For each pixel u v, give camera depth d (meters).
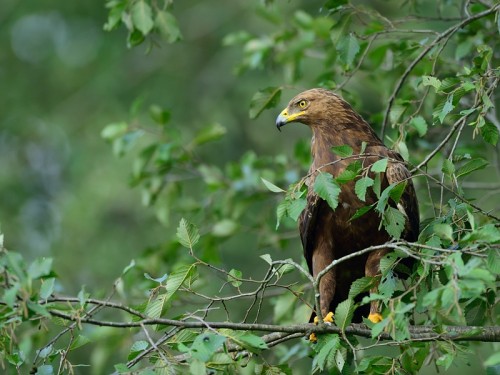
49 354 8.84
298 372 11.62
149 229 21.39
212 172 14.63
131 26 11.59
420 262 8.45
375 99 19.34
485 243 7.80
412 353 8.64
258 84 22.78
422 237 9.15
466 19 10.55
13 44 26.25
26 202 23.69
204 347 7.86
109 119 23.73
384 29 11.84
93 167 23.09
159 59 24.67
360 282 8.86
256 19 23.16
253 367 8.86
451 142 12.74
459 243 7.98
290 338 9.36
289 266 9.04
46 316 7.90
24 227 23.11
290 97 19.72
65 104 24.94
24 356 8.84
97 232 21.44
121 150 14.38
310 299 11.86
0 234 7.91
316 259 10.91
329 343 8.63
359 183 8.80
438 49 10.95
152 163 15.10
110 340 12.53
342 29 11.08
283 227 15.40
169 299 8.59
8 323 8.00
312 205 10.73
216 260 13.87
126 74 24.69
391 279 8.82
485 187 12.74
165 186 14.55
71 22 26.23
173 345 8.38
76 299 8.38
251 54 14.62
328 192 8.86
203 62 24.27
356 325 9.82
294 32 14.35
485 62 9.30
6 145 24.80
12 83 25.69
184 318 8.69
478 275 7.32
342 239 10.72
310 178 10.98
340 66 12.60
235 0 24.19
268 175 14.23
